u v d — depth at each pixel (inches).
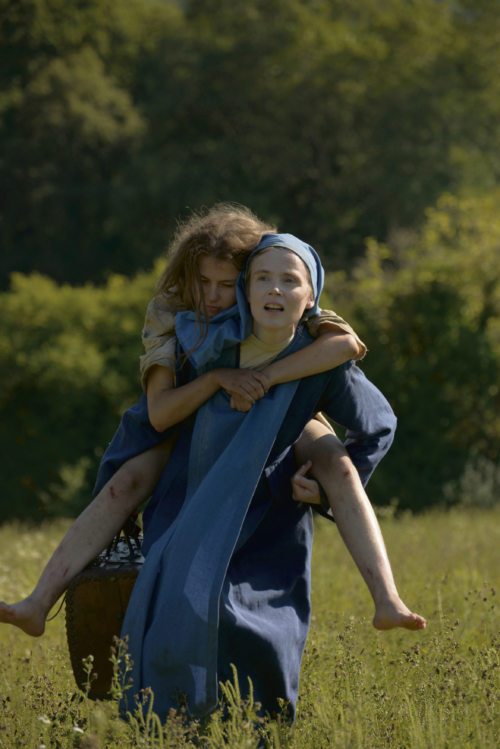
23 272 3053.6
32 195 3031.5
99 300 1355.8
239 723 237.3
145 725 241.8
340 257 3011.8
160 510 275.9
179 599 249.4
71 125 3046.3
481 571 534.6
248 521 264.7
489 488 1181.7
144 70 3388.3
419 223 2930.6
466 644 346.0
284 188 3112.7
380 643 337.1
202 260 274.7
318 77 3080.7
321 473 271.7
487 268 1285.7
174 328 280.2
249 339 270.5
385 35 3203.7
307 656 308.2
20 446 1306.6
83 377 1286.9
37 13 3201.3
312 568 541.0
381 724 257.3
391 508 874.8
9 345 1302.9
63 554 273.6
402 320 1279.5
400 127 3056.1
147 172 2994.6
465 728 246.4
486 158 3053.6
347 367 276.8
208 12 3331.7
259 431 262.8
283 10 3235.7
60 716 265.7
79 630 272.7
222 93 3164.4
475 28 3137.3
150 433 283.7
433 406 1266.0
